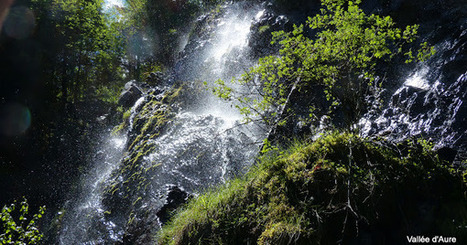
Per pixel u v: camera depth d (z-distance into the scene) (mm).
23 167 15523
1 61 20375
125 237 6332
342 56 3842
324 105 5617
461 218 2734
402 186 3062
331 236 3016
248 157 6488
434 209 2852
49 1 21000
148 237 5555
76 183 11680
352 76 4293
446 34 5270
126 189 7535
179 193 5836
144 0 30234
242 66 9820
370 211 2982
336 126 5090
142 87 15078
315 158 3684
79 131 17188
